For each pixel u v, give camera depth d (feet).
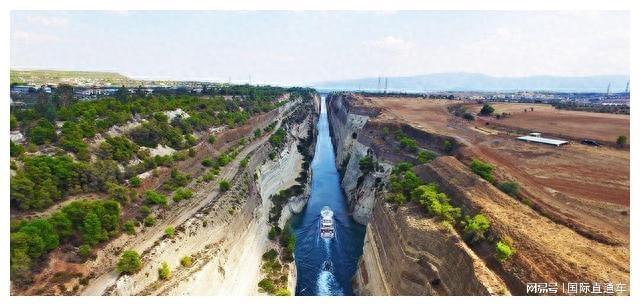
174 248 123.24
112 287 99.30
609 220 127.13
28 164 123.95
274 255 181.68
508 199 140.46
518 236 111.55
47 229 102.63
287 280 163.94
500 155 201.87
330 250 206.90
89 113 180.55
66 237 108.58
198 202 159.12
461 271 109.09
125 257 104.88
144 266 110.11
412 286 126.21
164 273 113.09
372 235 177.99
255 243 178.60
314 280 179.93
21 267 91.97
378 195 208.74
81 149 147.13
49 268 99.30
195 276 119.34
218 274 131.54
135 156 169.58
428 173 185.16
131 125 190.90
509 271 100.42
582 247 106.73
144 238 123.54
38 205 116.06
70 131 154.71
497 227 117.91
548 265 98.27
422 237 130.11
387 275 144.66
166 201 147.02
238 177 197.88
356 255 203.21
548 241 109.09
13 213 111.14
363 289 163.32
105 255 111.14
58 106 214.28
